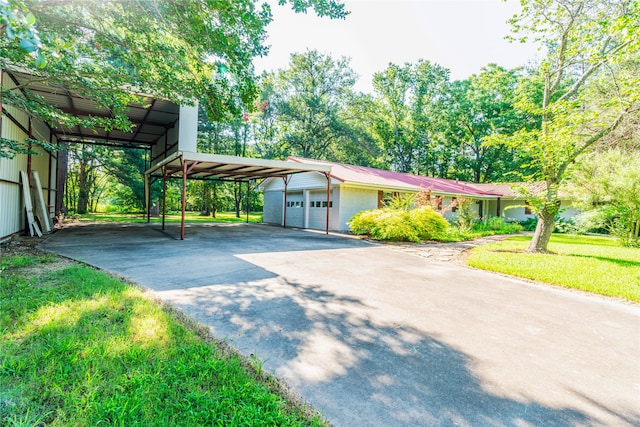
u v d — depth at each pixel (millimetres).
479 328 3590
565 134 8055
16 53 4914
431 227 11648
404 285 5371
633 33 6406
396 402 2205
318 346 3016
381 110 31531
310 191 16719
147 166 24875
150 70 6582
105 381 2164
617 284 5340
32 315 3195
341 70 31016
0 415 1814
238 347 2916
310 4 4793
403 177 19078
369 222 12234
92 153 23062
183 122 13289
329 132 30797
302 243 10344
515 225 18453
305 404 2129
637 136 11125
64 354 2455
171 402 1993
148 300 3891
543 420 2062
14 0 1621
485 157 28078
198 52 5953
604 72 10375
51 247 8125
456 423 2006
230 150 31734
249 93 6469
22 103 5730
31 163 11406
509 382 2516
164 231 13070
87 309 3412
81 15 5191
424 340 3238
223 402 2010
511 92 25797
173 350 2637
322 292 4785
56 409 1880
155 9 4867
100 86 6430
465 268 6945
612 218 11469
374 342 3150
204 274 5637
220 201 31266
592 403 2268
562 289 5328
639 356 3014
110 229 13359
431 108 29906
